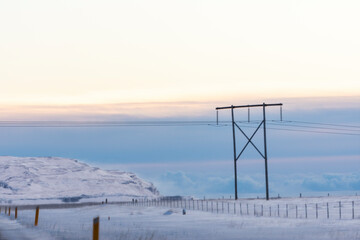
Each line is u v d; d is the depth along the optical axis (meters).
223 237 41.53
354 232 46.59
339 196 144.25
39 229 46.88
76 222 71.56
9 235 40.03
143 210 110.81
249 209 104.44
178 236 42.62
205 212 97.12
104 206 135.75
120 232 45.41
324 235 42.66
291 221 67.81
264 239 39.09
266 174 127.19
